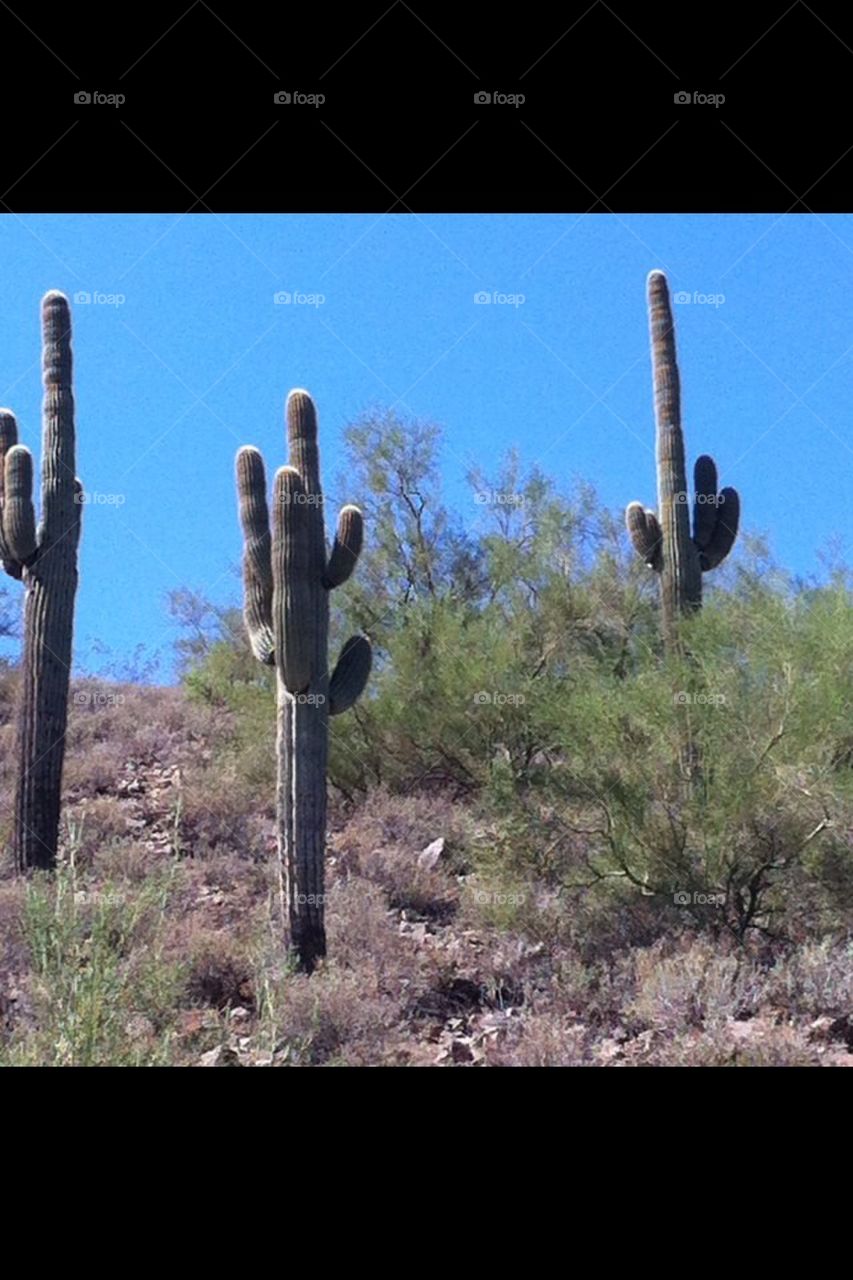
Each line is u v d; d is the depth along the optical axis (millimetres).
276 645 9617
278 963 8469
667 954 8969
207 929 9203
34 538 12273
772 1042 6793
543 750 13523
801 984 7996
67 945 6980
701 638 10453
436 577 17688
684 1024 7445
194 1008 7680
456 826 12977
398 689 14625
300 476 9953
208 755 16391
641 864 9883
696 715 9930
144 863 11414
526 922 9656
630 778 9992
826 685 9742
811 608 10836
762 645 10133
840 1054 6977
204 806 13602
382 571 17828
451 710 14078
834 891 9492
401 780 14570
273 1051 6730
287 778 9531
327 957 9227
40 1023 6641
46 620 12180
